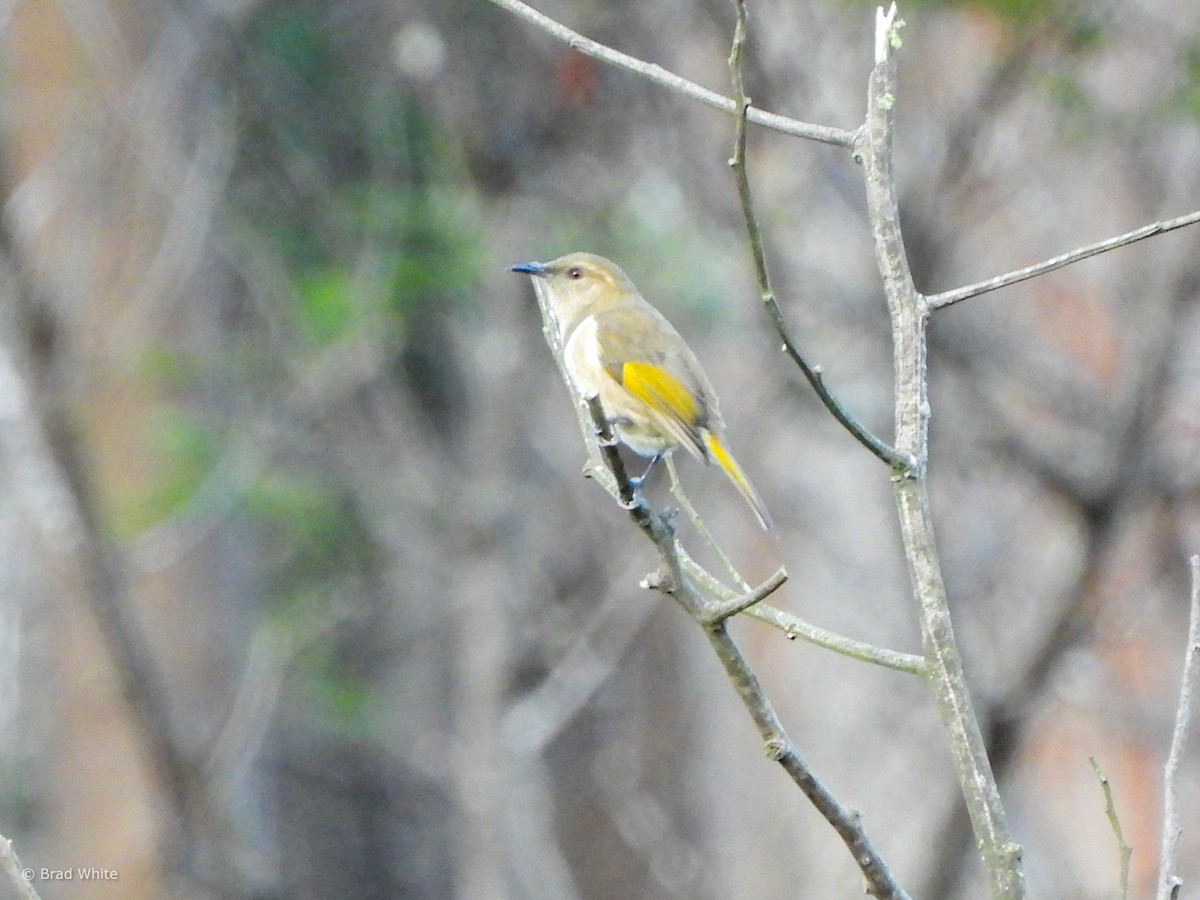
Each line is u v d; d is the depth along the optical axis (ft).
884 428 47.96
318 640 54.65
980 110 43.42
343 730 55.47
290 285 46.44
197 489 46.24
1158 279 46.14
